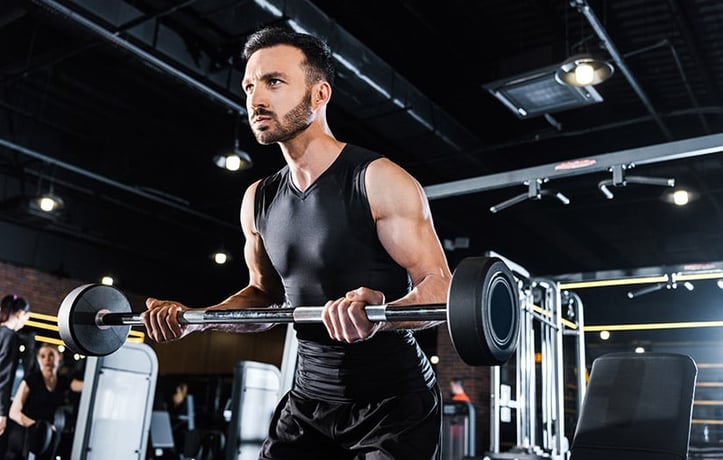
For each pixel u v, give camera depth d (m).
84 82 6.89
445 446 6.76
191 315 1.41
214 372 13.18
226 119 7.21
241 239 10.71
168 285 11.02
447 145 6.41
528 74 4.77
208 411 10.44
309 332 1.52
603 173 7.60
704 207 8.61
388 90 5.50
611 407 3.33
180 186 8.98
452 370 9.33
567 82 4.77
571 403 9.98
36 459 4.75
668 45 5.21
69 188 8.98
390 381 1.48
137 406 4.45
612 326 10.15
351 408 1.51
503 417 4.92
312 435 1.55
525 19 5.52
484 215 8.81
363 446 1.46
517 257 9.67
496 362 1.17
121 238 9.93
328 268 1.48
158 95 6.91
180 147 8.11
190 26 4.96
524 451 4.80
